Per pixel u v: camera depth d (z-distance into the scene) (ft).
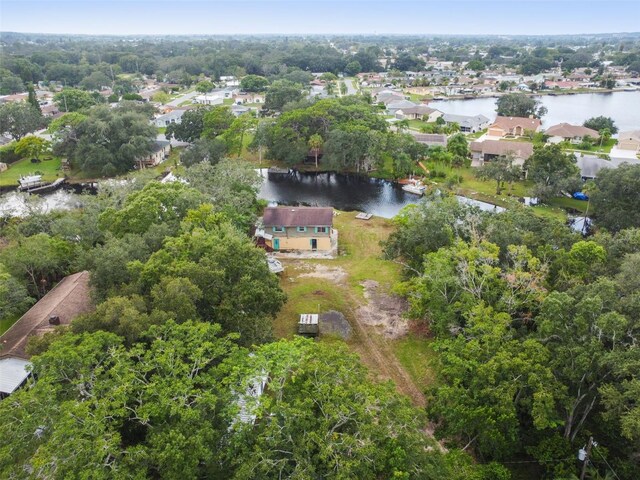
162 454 62.59
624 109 526.98
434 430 95.14
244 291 106.93
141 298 98.89
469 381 90.07
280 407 69.67
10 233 162.71
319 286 158.40
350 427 71.00
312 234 184.85
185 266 108.27
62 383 77.71
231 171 212.43
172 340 81.82
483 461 90.53
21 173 295.89
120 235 145.89
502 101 450.71
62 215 174.09
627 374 75.97
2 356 104.32
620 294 96.43
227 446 69.51
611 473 81.56
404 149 282.97
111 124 296.30
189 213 148.56
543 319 90.74
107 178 290.76
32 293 144.36
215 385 74.90
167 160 323.16
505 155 265.54
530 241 131.34
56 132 320.29
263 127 313.32
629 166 197.98
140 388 73.15
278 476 65.26
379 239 198.08
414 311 125.18
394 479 62.54
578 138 353.92
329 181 291.17
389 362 120.57
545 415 77.56
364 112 322.34
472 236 135.33
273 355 80.94
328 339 130.00
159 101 533.14
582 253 120.57
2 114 336.29
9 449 63.21
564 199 239.91
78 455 60.70
